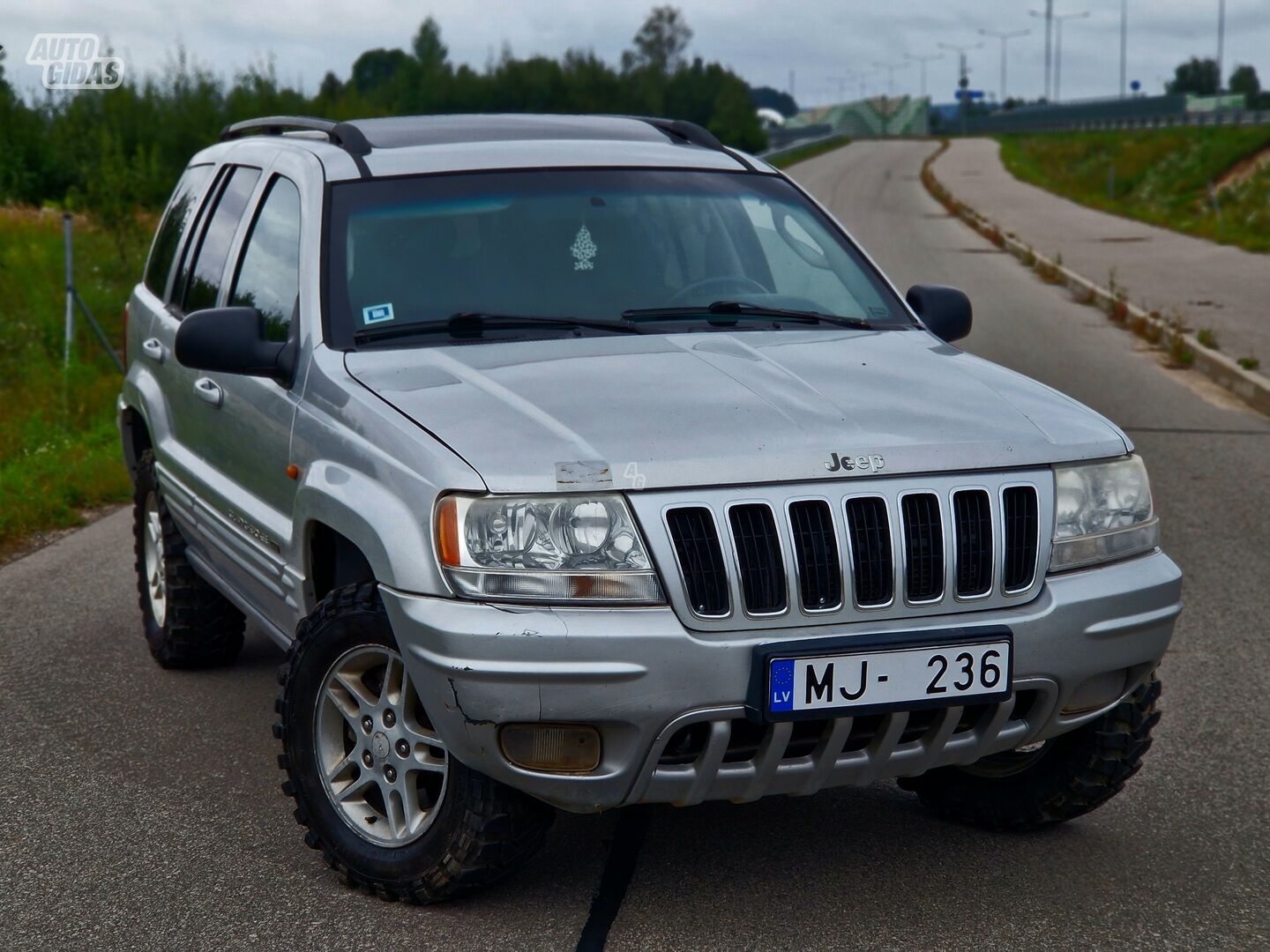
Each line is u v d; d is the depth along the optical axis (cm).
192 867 353
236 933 317
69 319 1290
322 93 4353
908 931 315
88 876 349
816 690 288
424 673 293
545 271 396
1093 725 346
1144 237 2945
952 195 4634
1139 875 346
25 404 1186
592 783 292
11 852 364
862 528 297
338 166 416
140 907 331
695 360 353
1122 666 321
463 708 287
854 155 8225
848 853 358
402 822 327
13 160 2939
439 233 399
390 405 327
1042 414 334
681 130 491
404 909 328
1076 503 319
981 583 306
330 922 321
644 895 333
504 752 291
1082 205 4100
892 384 343
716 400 321
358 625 321
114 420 1134
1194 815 384
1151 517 335
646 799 295
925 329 420
